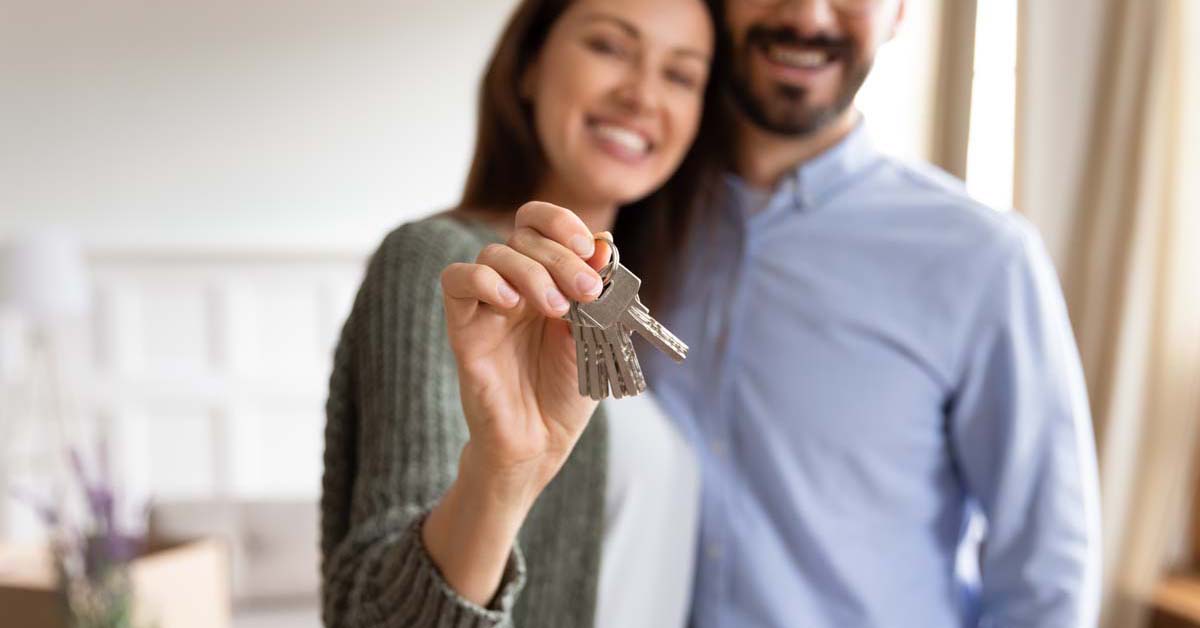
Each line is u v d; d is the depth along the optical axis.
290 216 4.94
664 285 1.45
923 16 3.70
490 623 0.82
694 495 1.35
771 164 1.52
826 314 1.46
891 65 3.74
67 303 4.32
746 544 1.41
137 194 4.89
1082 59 2.96
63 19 4.80
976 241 1.49
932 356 1.47
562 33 1.31
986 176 3.54
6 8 4.77
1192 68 2.81
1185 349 2.84
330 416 1.08
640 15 1.28
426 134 4.95
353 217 4.95
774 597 1.40
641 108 1.29
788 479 1.41
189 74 4.87
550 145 1.32
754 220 1.48
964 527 1.56
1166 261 2.85
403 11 4.90
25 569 2.95
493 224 1.26
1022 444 1.47
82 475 2.23
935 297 1.47
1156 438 2.88
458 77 4.94
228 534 3.25
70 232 4.77
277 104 4.90
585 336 0.77
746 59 1.43
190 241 4.92
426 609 0.82
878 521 1.45
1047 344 1.49
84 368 4.80
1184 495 3.02
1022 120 3.02
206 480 4.86
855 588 1.42
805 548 1.41
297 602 3.26
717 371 1.44
